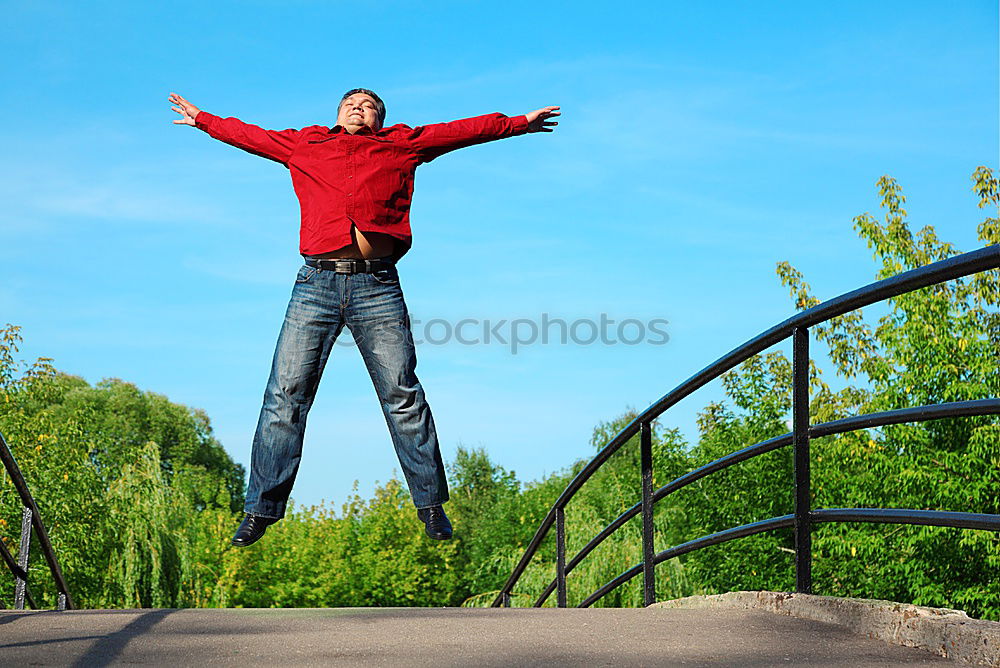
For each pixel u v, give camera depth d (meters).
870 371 15.52
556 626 3.18
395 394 3.88
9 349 19.23
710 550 19.62
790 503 18.16
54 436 18.88
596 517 23.06
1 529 16.39
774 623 3.25
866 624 3.01
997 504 13.30
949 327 14.63
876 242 15.48
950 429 14.16
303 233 3.88
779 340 3.80
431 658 2.55
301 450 3.91
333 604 28.48
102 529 19.72
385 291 3.87
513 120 4.03
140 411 41.38
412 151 3.94
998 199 15.27
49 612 3.55
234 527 29.11
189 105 3.99
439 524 3.90
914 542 13.84
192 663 2.45
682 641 2.90
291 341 3.85
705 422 19.30
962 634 2.57
